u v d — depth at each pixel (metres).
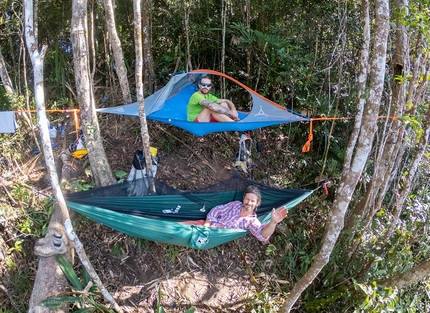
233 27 4.52
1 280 2.98
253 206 3.23
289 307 3.07
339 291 3.58
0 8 3.85
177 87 3.93
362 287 3.10
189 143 4.43
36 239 3.17
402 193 3.46
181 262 3.48
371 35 4.41
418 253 3.62
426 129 3.25
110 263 3.26
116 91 4.46
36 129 3.84
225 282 3.55
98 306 2.78
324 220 4.15
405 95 3.48
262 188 3.36
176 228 2.80
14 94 3.70
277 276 3.78
